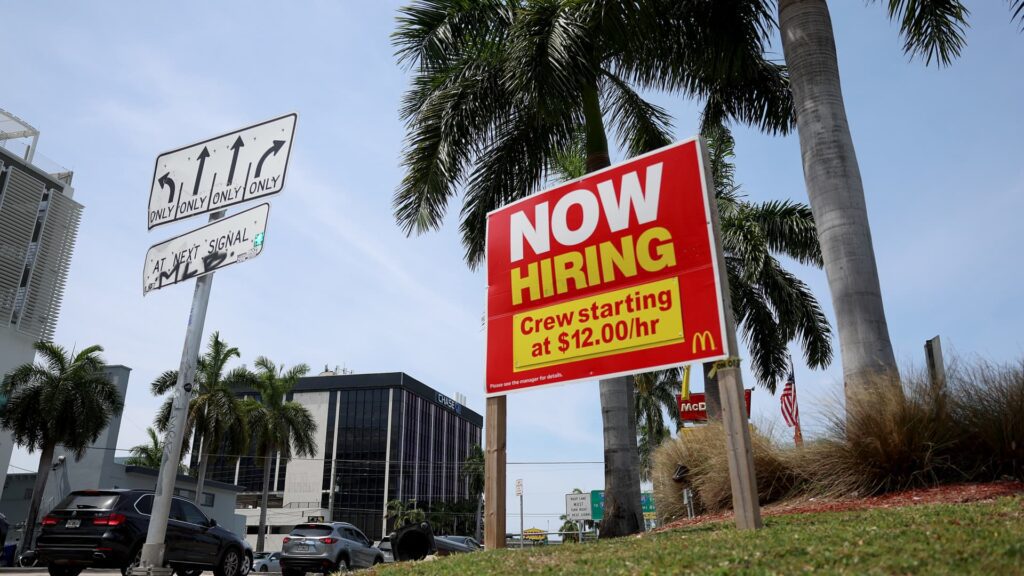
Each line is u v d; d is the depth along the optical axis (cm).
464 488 12738
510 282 869
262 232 761
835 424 923
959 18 1160
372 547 2033
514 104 1389
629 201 775
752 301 2184
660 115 1653
